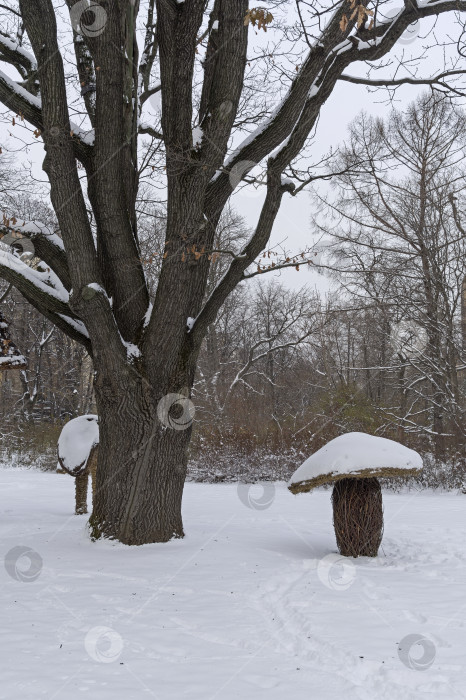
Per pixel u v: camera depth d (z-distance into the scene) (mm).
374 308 21312
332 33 7035
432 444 20797
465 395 19703
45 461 25984
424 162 20812
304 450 21094
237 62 7449
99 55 7719
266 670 3877
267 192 7887
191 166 7551
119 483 8141
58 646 4312
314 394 27453
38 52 7508
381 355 25781
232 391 26047
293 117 7859
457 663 3924
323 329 23797
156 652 4207
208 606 5328
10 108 8141
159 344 8070
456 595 5723
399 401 23672
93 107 9312
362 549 7660
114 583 6156
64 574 6520
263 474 20672
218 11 8141
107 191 7992
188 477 21297
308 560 7273
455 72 9242
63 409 39344
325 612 5121
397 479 18438
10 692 3504
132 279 8297
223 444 21828
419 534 9945
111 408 8172
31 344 37250
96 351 8000
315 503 14695
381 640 4375
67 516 11320
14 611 5199
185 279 7898
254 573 6562
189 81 7477
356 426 21250
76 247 7598
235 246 23562
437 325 20000
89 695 3459
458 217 20406
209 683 3650
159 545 8016
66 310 8422
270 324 38625
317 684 3646
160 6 7273
